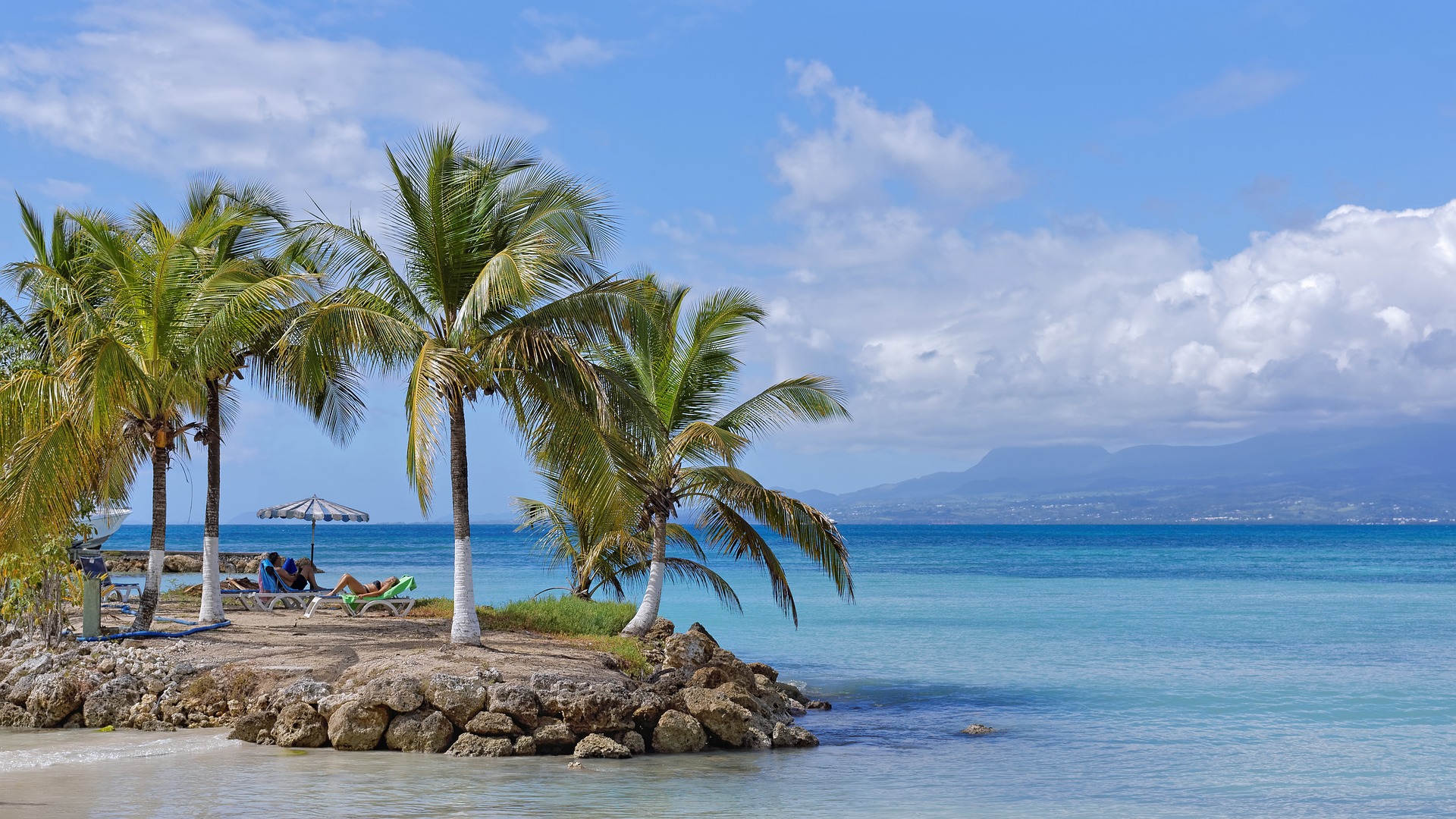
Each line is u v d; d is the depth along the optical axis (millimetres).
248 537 143750
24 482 15648
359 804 10992
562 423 16672
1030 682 22609
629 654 18359
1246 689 21531
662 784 12648
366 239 16969
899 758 14984
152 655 16109
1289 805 12516
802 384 21844
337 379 22188
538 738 13945
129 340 17656
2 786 11477
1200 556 92688
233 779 11984
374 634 18984
